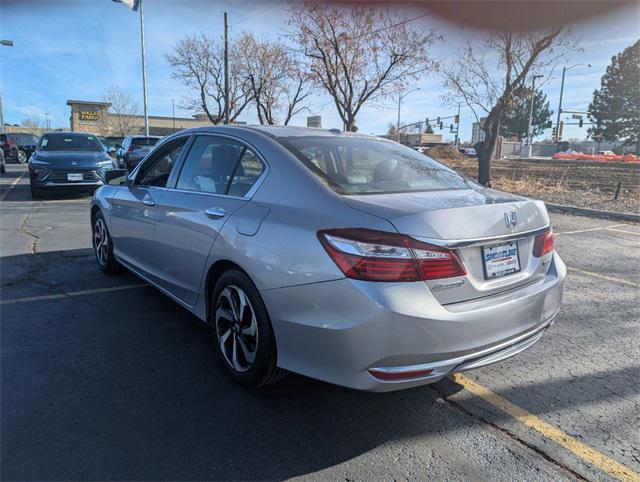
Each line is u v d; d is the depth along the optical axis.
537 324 2.86
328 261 2.43
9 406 2.85
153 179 4.30
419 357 2.34
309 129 3.68
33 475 2.29
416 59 17.91
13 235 7.41
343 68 18.50
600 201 13.16
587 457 2.51
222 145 3.55
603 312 4.62
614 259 6.75
